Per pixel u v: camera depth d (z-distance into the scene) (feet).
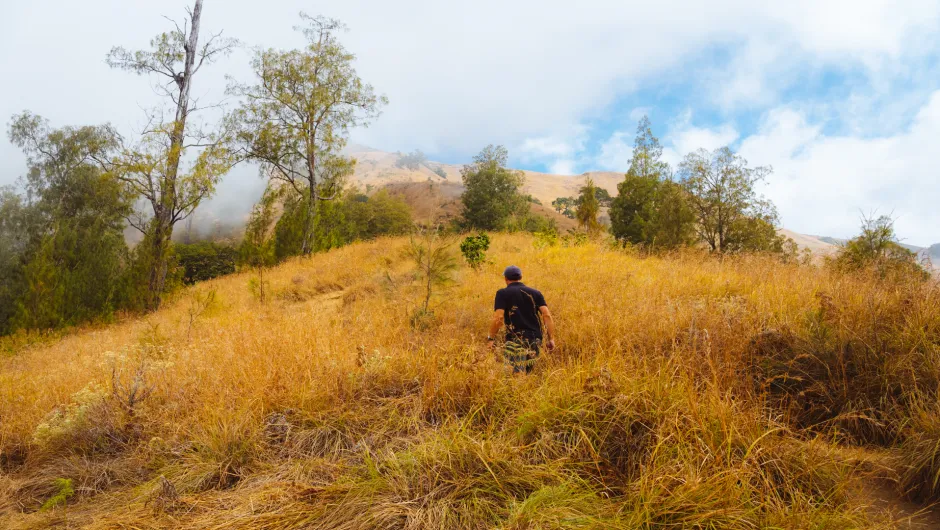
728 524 6.63
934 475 7.64
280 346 16.56
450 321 20.26
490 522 7.36
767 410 10.17
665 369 10.77
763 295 19.06
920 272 16.26
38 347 38.04
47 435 12.04
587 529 6.70
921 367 10.41
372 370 13.17
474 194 176.55
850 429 9.97
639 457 8.35
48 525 8.58
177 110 61.16
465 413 10.98
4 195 101.19
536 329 14.61
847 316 12.98
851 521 6.63
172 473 10.08
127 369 16.98
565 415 9.67
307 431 10.91
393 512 7.53
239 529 7.63
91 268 54.24
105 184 64.08
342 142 79.20
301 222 76.33
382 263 42.88
